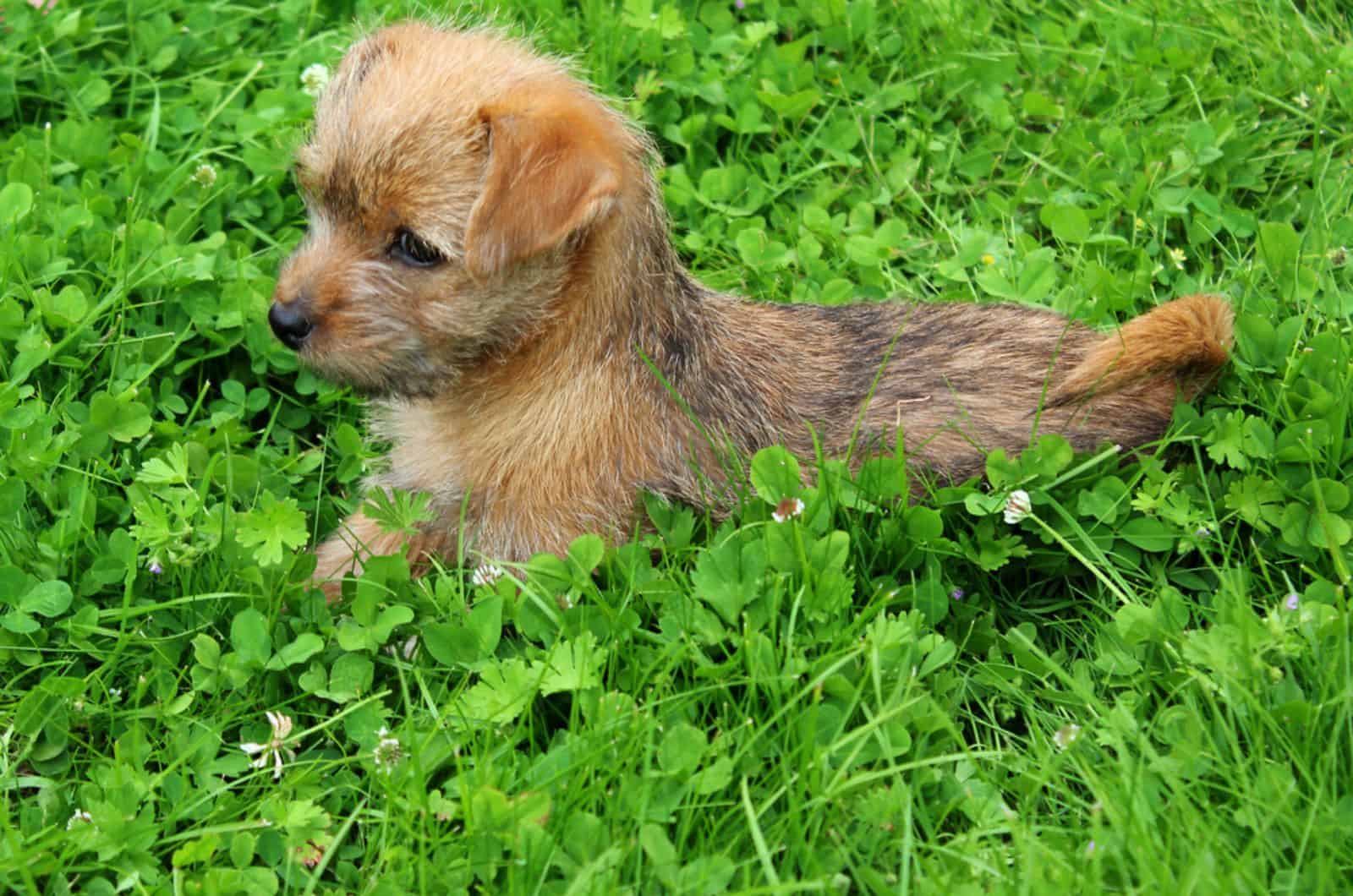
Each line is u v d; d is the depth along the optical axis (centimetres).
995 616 75
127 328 82
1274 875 66
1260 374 78
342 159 71
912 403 76
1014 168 92
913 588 73
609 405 75
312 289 72
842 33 95
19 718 70
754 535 73
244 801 69
